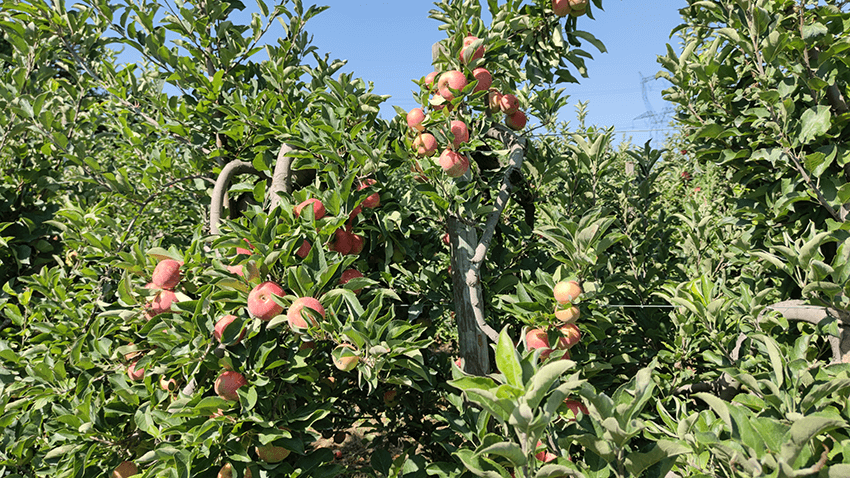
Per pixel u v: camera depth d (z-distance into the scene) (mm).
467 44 2230
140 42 3164
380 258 2660
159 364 1960
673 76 2270
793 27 1908
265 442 1627
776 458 1035
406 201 2889
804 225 1981
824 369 1381
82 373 2199
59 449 1966
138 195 2838
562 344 1898
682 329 2338
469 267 2230
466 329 2211
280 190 2188
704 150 2150
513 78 2824
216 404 1649
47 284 2742
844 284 1391
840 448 1139
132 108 3148
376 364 1510
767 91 1696
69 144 3652
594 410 1187
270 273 1856
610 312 2699
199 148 3168
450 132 2018
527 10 2822
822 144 1839
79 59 3100
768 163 2035
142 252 2135
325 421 2297
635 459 1161
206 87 2967
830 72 1773
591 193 2652
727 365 1918
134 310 2025
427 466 1880
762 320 1877
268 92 2832
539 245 2904
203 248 2385
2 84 3295
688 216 2969
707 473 1265
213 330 1737
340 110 2459
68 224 2777
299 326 1569
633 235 3229
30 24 3369
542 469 1116
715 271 2896
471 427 1830
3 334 3008
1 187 3678
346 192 2021
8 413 2191
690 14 2332
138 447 2105
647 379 1189
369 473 2094
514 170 2605
